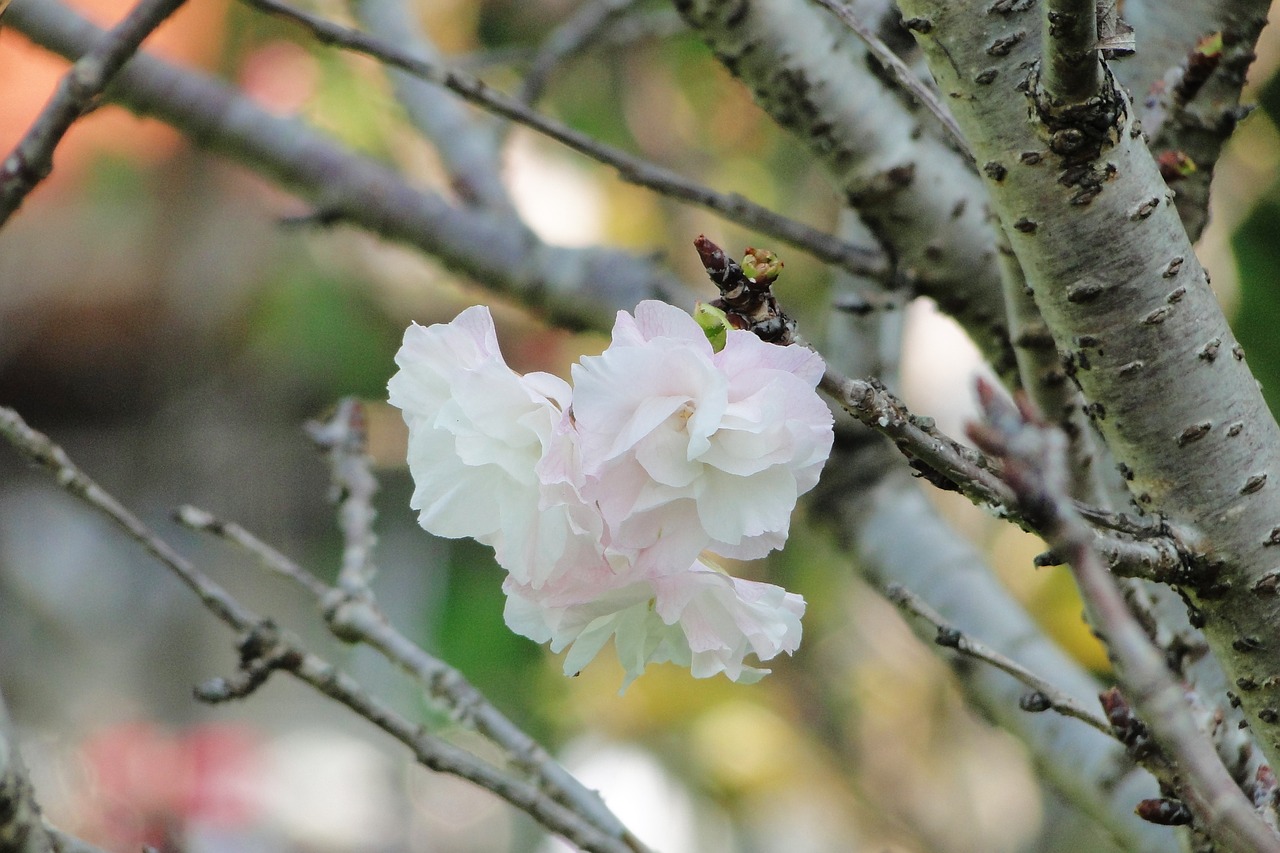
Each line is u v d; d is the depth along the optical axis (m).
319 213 1.28
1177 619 0.88
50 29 1.12
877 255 0.97
